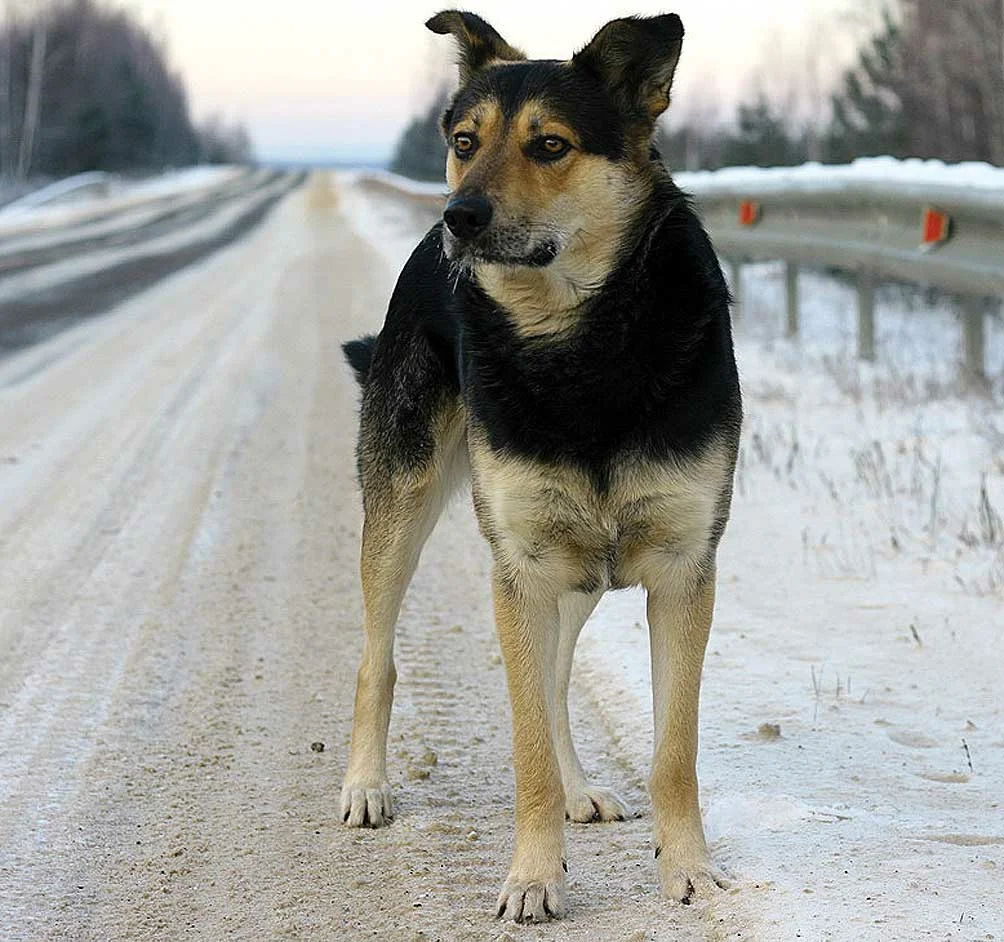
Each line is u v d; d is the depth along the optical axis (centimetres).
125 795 454
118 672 571
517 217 402
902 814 404
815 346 1234
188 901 381
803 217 1237
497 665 572
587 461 395
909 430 866
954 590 601
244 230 3841
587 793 442
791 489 779
